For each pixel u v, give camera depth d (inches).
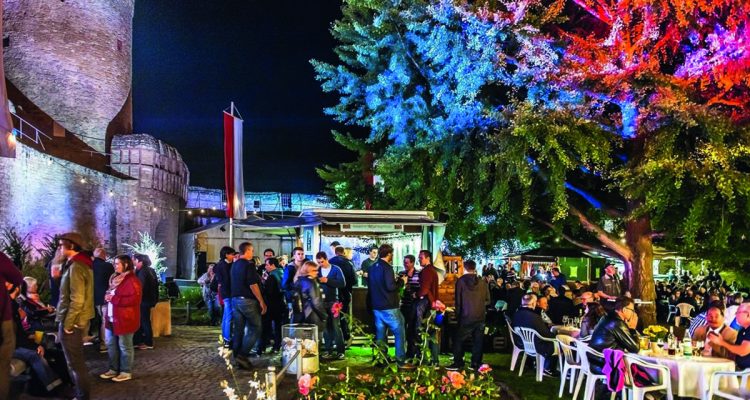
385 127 551.5
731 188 402.9
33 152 1149.7
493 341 453.7
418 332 374.3
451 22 452.8
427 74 509.0
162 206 1590.8
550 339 347.6
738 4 428.1
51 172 1213.7
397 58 493.0
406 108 520.1
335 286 408.2
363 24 562.6
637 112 448.8
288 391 301.9
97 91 1552.7
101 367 364.5
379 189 722.8
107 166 1472.7
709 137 418.9
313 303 368.2
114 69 1614.2
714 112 422.3
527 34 441.1
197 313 680.4
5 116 220.2
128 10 1695.4
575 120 438.3
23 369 279.1
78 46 1528.1
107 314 327.0
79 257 263.6
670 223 540.1
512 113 464.4
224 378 335.6
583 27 539.8
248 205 1968.5
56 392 284.7
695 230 446.3
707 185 433.1
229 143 583.5
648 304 524.1
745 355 268.2
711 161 414.6
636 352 294.4
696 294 701.3
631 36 480.1
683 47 496.7
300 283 370.6
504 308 495.2
